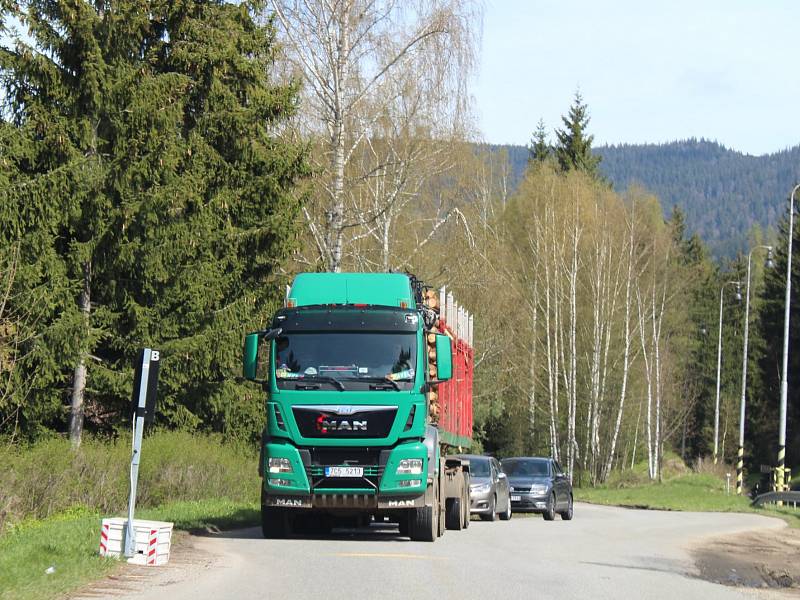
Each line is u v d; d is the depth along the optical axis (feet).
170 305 202.59
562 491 233.35
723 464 590.14
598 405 464.65
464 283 278.26
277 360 125.39
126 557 94.99
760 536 171.53
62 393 190.29
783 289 561.02
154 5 205.05
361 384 123.44
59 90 181.57
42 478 142.20
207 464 183.73
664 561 119.24
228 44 207.21
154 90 187.01
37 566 87.40
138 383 98.94
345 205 236.22
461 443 176.04
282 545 118.11
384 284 134.62
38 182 167.53
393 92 223.51
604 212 489.26
